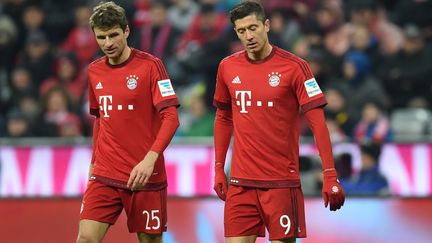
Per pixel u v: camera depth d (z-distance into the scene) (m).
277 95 22.50
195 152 37.50
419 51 47.31
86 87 48.38
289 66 22.47
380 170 36.62
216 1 49.94
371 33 48.84
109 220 23.70
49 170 38.00
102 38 22.81
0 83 50.88
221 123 23.78
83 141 38.16
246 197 22.83
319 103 22.36
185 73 47.59
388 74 47.41
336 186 22.05
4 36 52.16
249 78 22.66
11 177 38.03
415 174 36.75
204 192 37.31
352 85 45.00
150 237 24.11
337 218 32.38
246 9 22.03
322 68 45.75
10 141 38.22
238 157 22.91
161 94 23.20
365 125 42.50
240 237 22.91
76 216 32.59
